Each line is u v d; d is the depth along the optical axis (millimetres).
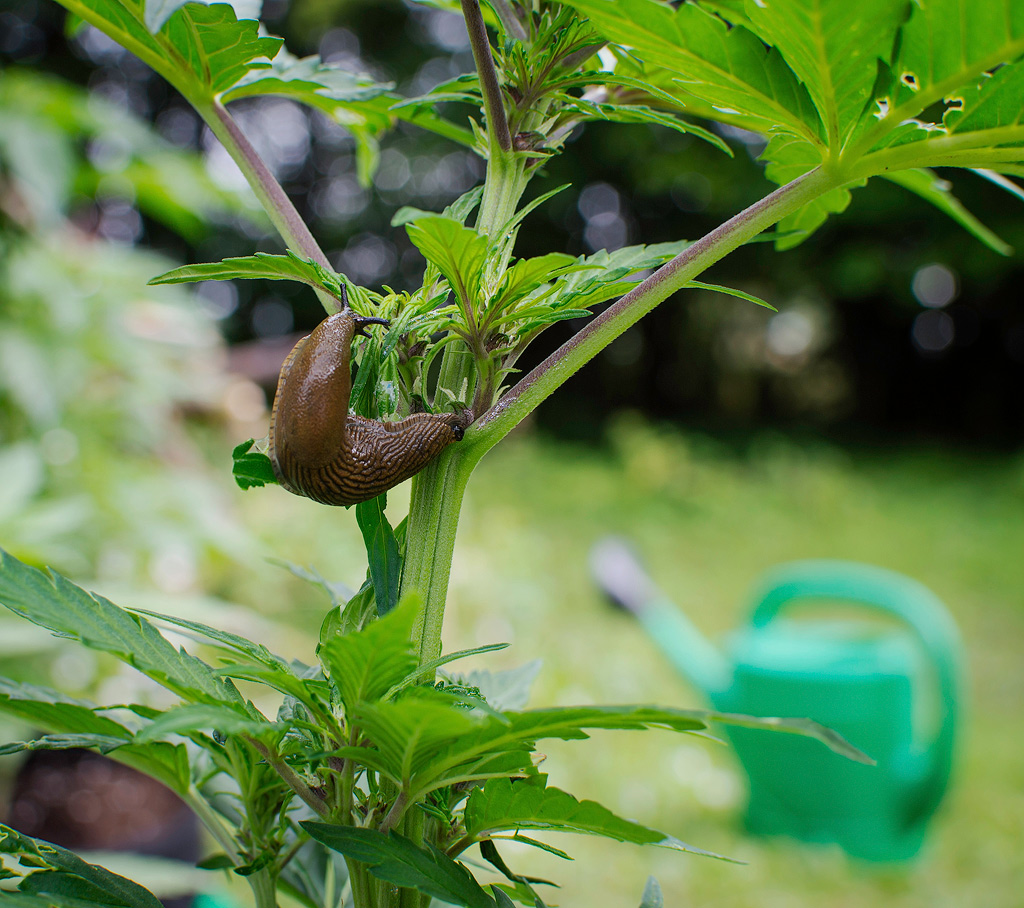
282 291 5758
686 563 3248
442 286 337
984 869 1436
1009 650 2457
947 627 1480
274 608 1856
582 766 1720
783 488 4125
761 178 5031
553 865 1397
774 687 1485
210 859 403
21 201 1236
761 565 3238
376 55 5754
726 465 4691
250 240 5391
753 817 1571
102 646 294
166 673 302
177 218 1465
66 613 299
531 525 3381
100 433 1354
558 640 2293
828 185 345
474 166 6020
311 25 5328
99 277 1320
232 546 1331
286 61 436
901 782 1474
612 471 4336
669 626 1775
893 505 4094
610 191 6184
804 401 6867
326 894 430
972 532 3611
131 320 1363
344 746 317
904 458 5277
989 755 1815
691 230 6156
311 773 346
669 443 4523
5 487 946
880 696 1465
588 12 321
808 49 308
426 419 331
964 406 6520
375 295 340
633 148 5238
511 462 4172
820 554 3332
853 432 6344
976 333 6387
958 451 5586
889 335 6629
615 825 309
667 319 6738
